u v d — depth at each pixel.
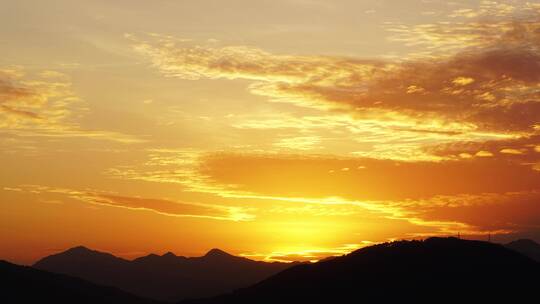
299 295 162.25
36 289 194.38
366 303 147.12
